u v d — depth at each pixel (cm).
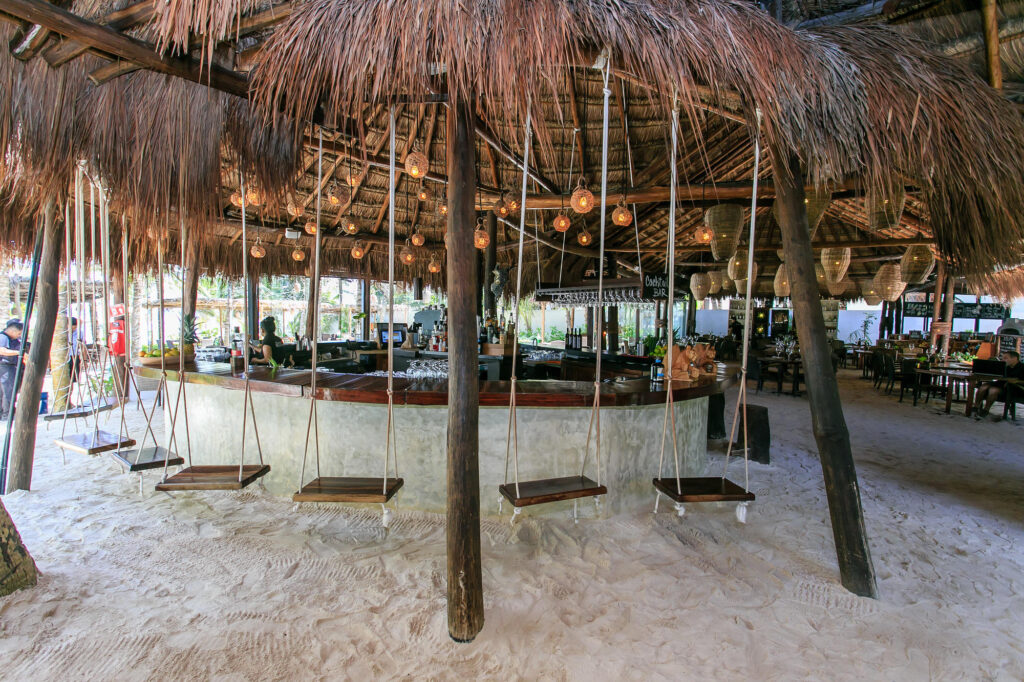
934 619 217
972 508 350
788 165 232
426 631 204
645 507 336
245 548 270
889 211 288
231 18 185
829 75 200
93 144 251
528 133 193
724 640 201
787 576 250
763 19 202
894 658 191
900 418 667
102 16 200
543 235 700
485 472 317
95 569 246
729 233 471
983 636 206
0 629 197
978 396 689
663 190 438
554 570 253
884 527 315
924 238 578
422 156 328
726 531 302
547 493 245
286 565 253
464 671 182
